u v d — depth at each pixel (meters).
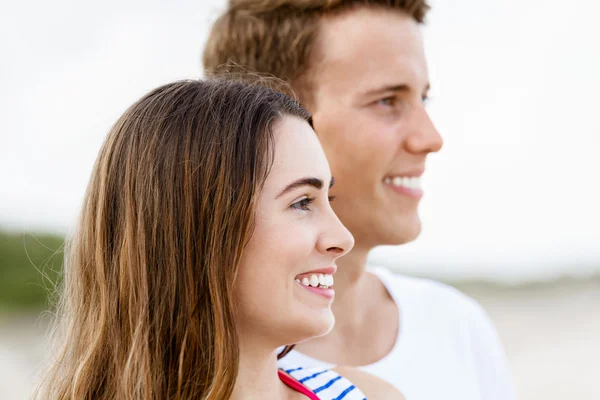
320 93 1.87
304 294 1.39
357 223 1.89
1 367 6.61
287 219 1.37
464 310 2.20
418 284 2.21
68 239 1.70
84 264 1.55
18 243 9.54
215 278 1.36
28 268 9.41
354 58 1.83
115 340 1.47
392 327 2.04
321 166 1.43
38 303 9.11
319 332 1.40
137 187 1.46
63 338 1.66
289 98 1.53
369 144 1.83
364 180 1.85
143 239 1.44
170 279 1.41
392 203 1.89
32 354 7.10
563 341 12.62
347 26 1.85
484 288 20.33
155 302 1.42
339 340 1.95
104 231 1.51
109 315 1.49
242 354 1.41
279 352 1.79
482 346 2.18
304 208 1.43
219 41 2.09
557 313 15.98
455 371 2.03
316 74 1.88
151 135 1.47
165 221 1.42
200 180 1.40
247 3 2.03
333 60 1.85
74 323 1.57
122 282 1.46
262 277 1.36
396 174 1.88
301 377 1.60
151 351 1.42
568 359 11.20
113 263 1.49
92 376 1.48
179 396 1.38
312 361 1.84
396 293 2.09
